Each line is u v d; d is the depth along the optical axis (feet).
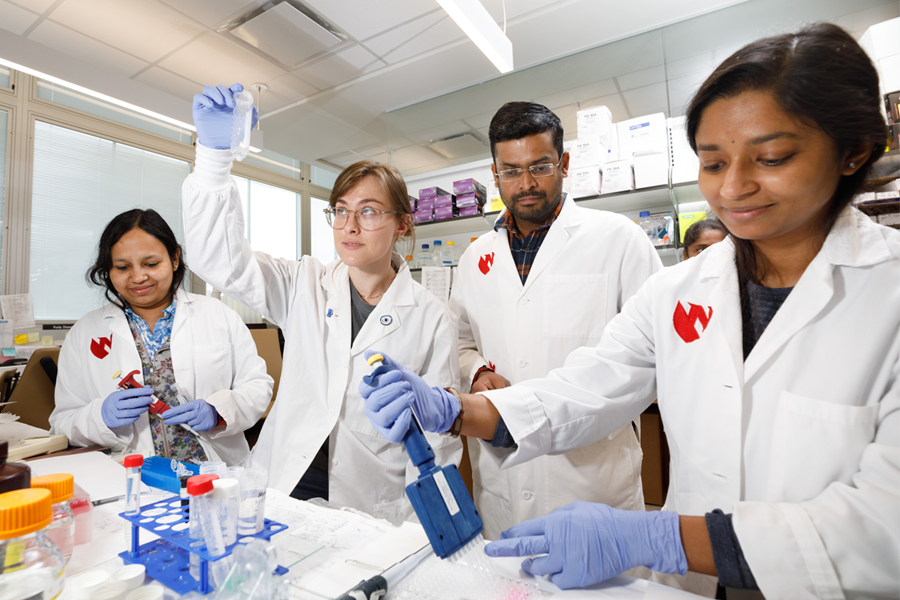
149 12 9.19
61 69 7.94
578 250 4.50
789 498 2.06
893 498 1.64
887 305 1.97
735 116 1.85
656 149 8.04
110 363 4.55
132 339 4.61
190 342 4.78
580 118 8.51
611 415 2.92
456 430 2.83
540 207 4.37
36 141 11.53
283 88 11.94
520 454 2.78
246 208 16.89
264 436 4.18
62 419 4.33
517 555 2.04
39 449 3.80
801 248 2.26
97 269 4.62
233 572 1.61
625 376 2.89
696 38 9.39
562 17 9.16
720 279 2.55
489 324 4.77
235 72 11.17
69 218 12.13
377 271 4.01
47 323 11.40
